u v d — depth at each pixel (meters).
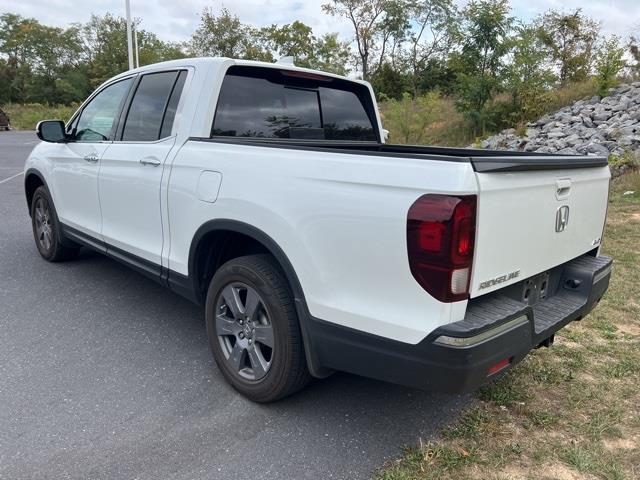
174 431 2.83
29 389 3.20
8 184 11.23
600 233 3.46
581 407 3.13
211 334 3.31
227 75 3.57
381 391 3.30
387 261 2.34
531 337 2.52
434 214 2.17
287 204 2.72
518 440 2.81
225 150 3.16
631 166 10.40
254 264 2.96
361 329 2.47
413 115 18.05
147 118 3.94
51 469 2.50
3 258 5.80
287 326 2.84
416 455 2.66
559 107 15.54
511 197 2.40
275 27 47.41
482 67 16.09
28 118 41.03
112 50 57.78
